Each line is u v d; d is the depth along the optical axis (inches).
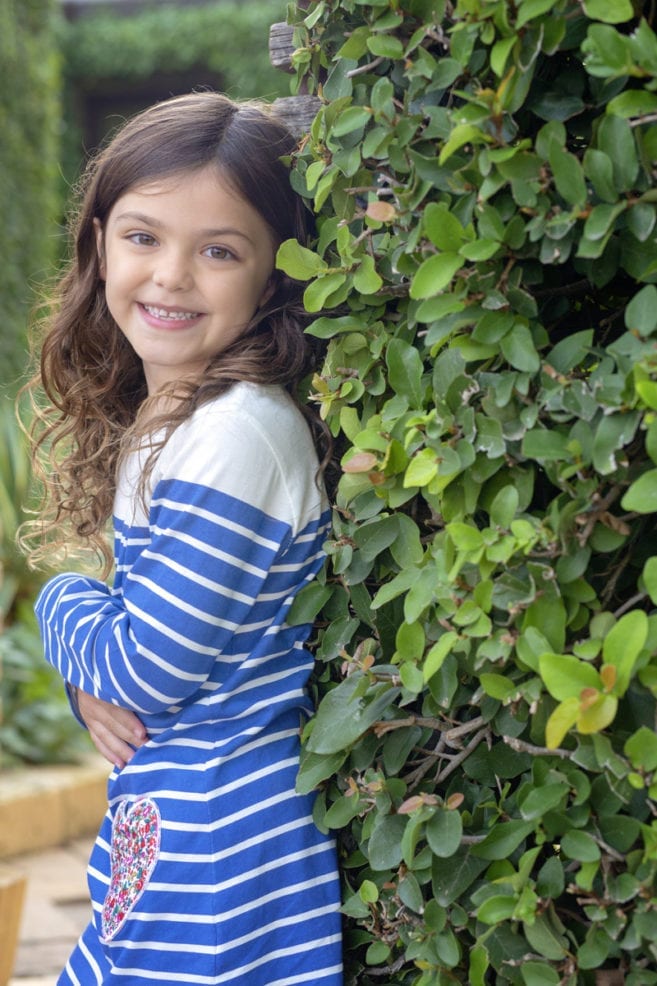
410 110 48.6
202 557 52.8
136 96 370.3
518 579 45.1
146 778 54.7
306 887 53.7
